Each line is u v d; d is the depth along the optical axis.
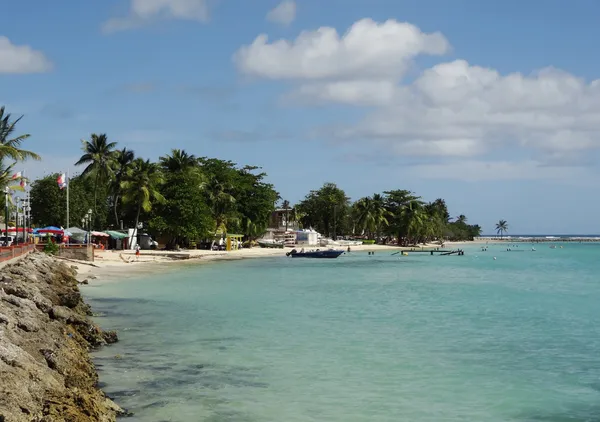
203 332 24.22
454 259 106.31
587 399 15.45
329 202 167.75
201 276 56.19
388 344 22.36
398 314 30.86
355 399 15.14
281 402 14.68
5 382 9.96
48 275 33.53
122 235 89.31
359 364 18.94
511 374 18.00
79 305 26.72
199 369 17.77
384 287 47.88
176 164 97.81
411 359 19.81
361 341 22.89
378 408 14.46
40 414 9.80
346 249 139.25
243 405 14.30
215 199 108.06
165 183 94.56
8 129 61.44
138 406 13.90
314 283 51.25
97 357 18.78
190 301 35.19
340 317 29.44
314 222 172.12
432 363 19.28
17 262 33.56
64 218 93.50
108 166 90.19
